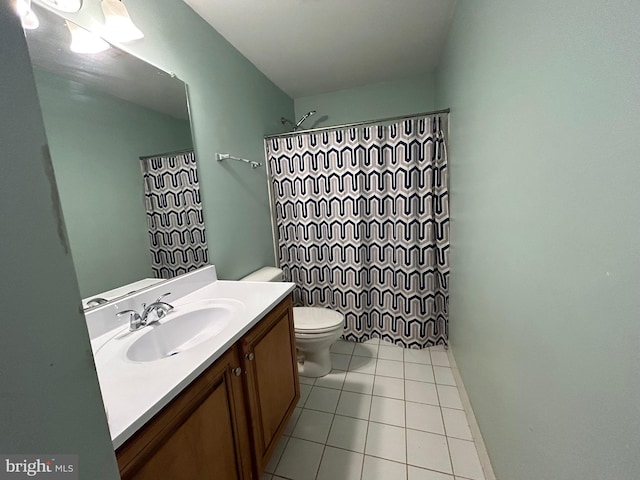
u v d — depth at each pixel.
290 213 2.26
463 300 1.58
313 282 2.30
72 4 0.85
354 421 1.50
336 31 1.69
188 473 0.74
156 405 0.62
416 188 1.96
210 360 0.80
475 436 1.33
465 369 1.55
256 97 2.06
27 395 0.29
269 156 2.21
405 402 1.61
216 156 1.60
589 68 0.50
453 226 1.84
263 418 1.12
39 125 0.30
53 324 0.31
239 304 1.21
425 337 2.14
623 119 0.42
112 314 1.03
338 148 2.06
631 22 0.40
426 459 1.26
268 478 1.21
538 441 0.74
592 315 0.51
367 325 2.29
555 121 0.61
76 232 0.94
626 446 0.44
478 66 1.14
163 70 1.25
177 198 1.33
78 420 0.34
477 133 1.19
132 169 1.12
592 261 0.51
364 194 2.08
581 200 0.53
